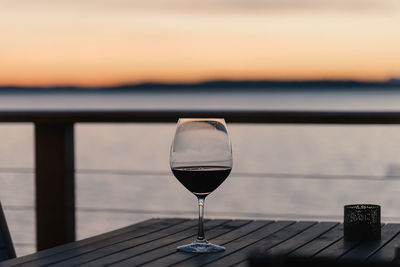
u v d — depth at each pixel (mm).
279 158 10914
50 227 2740
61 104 41000
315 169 8820
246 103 43094
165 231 1503
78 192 7059
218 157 1291
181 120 1319
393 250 1281
